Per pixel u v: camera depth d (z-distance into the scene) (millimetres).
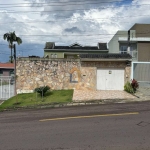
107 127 7352
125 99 14453
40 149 5430
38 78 19172
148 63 19156
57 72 19156
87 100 14352
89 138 6195
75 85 19125
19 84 19062
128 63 18922
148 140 5875
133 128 7133
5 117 10250
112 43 35062
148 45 32562
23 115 10555
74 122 8297
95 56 19109
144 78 19312
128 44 29672
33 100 16078
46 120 8891
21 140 6230
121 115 9289
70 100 14617
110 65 19062
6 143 6004
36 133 6914
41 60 19172
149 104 12289
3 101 17266
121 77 19109
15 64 18938
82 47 45062
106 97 15328
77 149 5348
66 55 41312
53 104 13719
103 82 19141
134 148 5305
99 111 10531
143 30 33688
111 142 5785
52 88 19141
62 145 5672
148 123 7734
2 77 19062
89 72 19109
